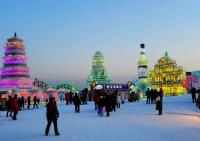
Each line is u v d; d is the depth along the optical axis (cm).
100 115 2848
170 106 3919
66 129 1927
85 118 2675
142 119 2480
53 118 1662
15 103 2733
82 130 1856
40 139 1517
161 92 2864
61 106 4575
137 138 1480
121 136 1561
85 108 3972
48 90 10919
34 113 3534
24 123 2384
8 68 11525
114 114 3005
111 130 1823
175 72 19588
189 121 2288
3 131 1877
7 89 5422
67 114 3142
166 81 19900
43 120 2631
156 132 1697
